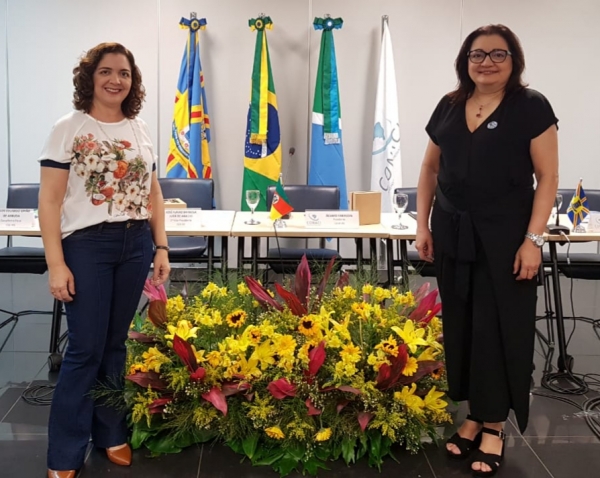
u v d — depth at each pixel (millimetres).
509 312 2061
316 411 2127
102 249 1923
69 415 2014
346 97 5031
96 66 1846
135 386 2301
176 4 4852
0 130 4949
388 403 2242
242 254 3289
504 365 2105
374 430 2240
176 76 4934
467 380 2229
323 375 2260
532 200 2031
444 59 4992
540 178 1990
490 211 2027
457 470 2168
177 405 2264
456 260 2100
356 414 2215
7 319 3844
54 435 2039
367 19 4930
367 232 3113
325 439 2135
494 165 1981
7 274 4988
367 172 5148
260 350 2232
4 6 4785
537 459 2273
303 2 4895
